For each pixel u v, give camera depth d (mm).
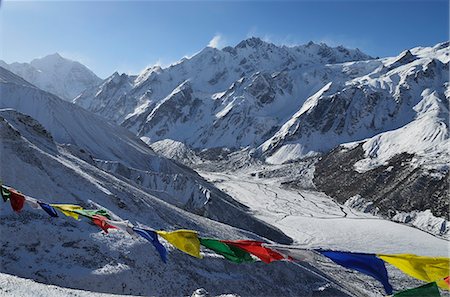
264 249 6105
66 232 27344
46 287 15305
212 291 29438
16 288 14164
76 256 25672
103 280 24688
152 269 27812
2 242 24234
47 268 23922
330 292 38375
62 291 15500
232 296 22562
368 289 47188
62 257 25219
